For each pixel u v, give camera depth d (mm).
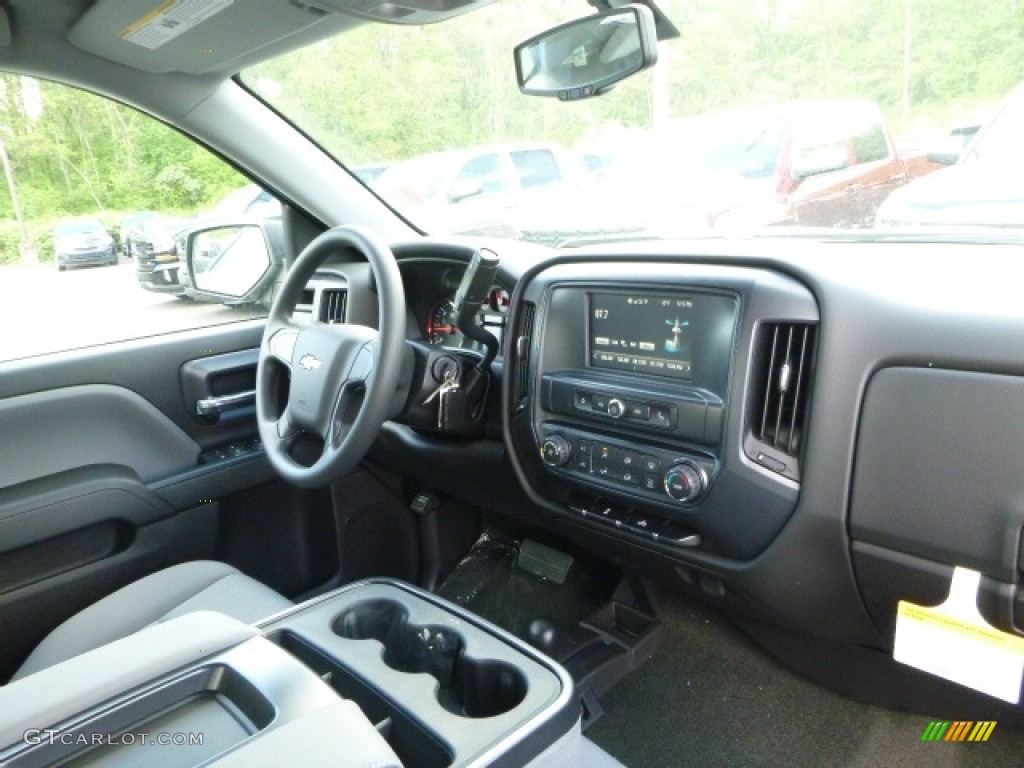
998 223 1371
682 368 1327
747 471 1248
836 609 1312
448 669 1236
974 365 1044
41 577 1691
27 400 1668
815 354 1169
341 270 1952
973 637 1121
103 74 1725
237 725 807
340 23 1514
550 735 981
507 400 1628
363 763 703
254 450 2062
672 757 1631
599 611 1972
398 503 2268
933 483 1091
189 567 1559
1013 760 1497
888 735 1610
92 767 741
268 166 2029
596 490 1487
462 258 1789
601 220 1980
